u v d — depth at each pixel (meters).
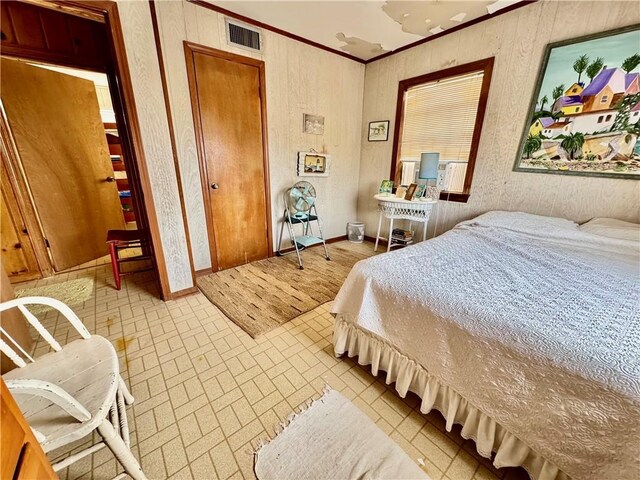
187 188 2.45
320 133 3.28
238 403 1.32
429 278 1.31
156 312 2.08
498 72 2.37
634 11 1.73
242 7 2.24
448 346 1.09
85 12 1.59
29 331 1.79
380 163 3.58
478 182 2.67
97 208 3.09
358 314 1.38
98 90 3.99
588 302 1.10
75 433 0.76
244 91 2.58
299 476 1.01
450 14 2.30
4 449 0.46
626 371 0.75
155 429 1.19
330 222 3.79
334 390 1.40
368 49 3.05
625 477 0.70
